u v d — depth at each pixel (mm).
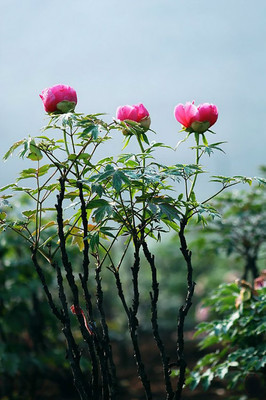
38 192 2660
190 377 3945
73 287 2664
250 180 2734
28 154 2564
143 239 2717
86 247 2674
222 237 5418
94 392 2693
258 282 4223
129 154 2611
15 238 4836
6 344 4918
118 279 2770
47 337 5352
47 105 2594
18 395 5293
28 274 4984
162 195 2695
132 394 5457
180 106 2723
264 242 5355
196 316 7711
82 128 2721
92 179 2510
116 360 6516
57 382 5402
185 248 2758
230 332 4023
